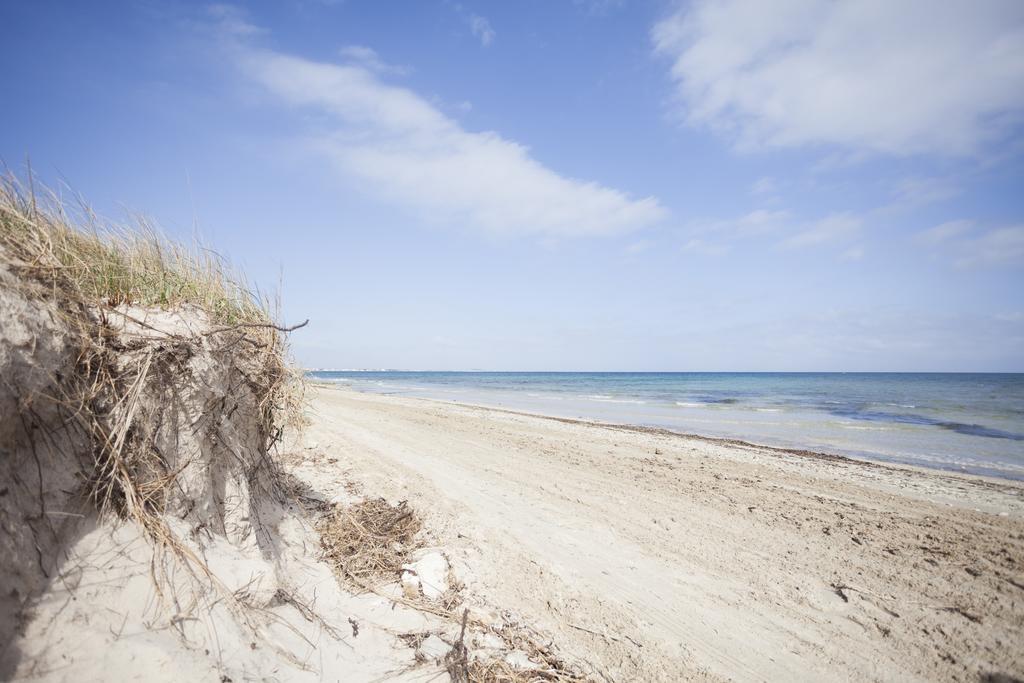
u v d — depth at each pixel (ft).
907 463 37.32
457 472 26.32
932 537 19.42
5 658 5.41
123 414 8.20
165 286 11.16
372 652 9.18
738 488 26.27
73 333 7.73
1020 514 23.22
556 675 9.91
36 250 7.92
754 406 88.99
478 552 15.44
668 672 10.52
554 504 21.74
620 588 14.19
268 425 13.29
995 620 13.20
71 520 6.97
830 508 23.12
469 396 109.70
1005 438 50.29
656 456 34.99
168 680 6.12
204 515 9.40
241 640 7.64
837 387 175.11
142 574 7.29
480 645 10.48
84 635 6.08
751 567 16.12
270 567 9.61
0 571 5.74
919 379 296.71
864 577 15.62
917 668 11.12
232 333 11.14
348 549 13.44
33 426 6.70
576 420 59.57
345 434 35.96
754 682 10.44
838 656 11.48
